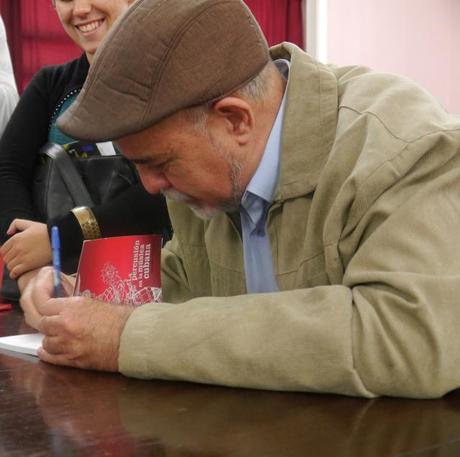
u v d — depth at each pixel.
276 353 0.74
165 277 1.27
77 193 1.62
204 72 0.82
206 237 1.13
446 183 0.79
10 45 3.03
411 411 0.69
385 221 0.78
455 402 0.72
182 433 0.63
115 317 0.85
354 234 0.82
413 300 0.72
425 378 0.71
